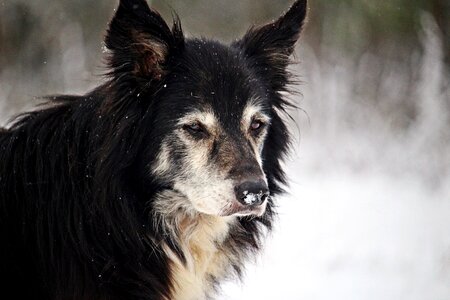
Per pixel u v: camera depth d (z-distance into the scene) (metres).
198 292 9.92
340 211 20.34
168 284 9.48
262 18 35.59
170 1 34.25
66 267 8.98
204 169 9.19
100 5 36.19
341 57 35.59
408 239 17.50
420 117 28.70
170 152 9.27
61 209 9.02
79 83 35.16
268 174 10.12
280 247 17.31
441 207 20.73
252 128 9.66
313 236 17.98
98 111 9.04
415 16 35.31
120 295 9.09
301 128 31.19
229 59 9.64
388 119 32.22
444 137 26.06
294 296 14.30
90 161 8.98
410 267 15.80
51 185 9.09
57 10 36.12
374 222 19.19
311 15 36.25
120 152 8.95
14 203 9.12
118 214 9.01
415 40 35.38
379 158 26.50
